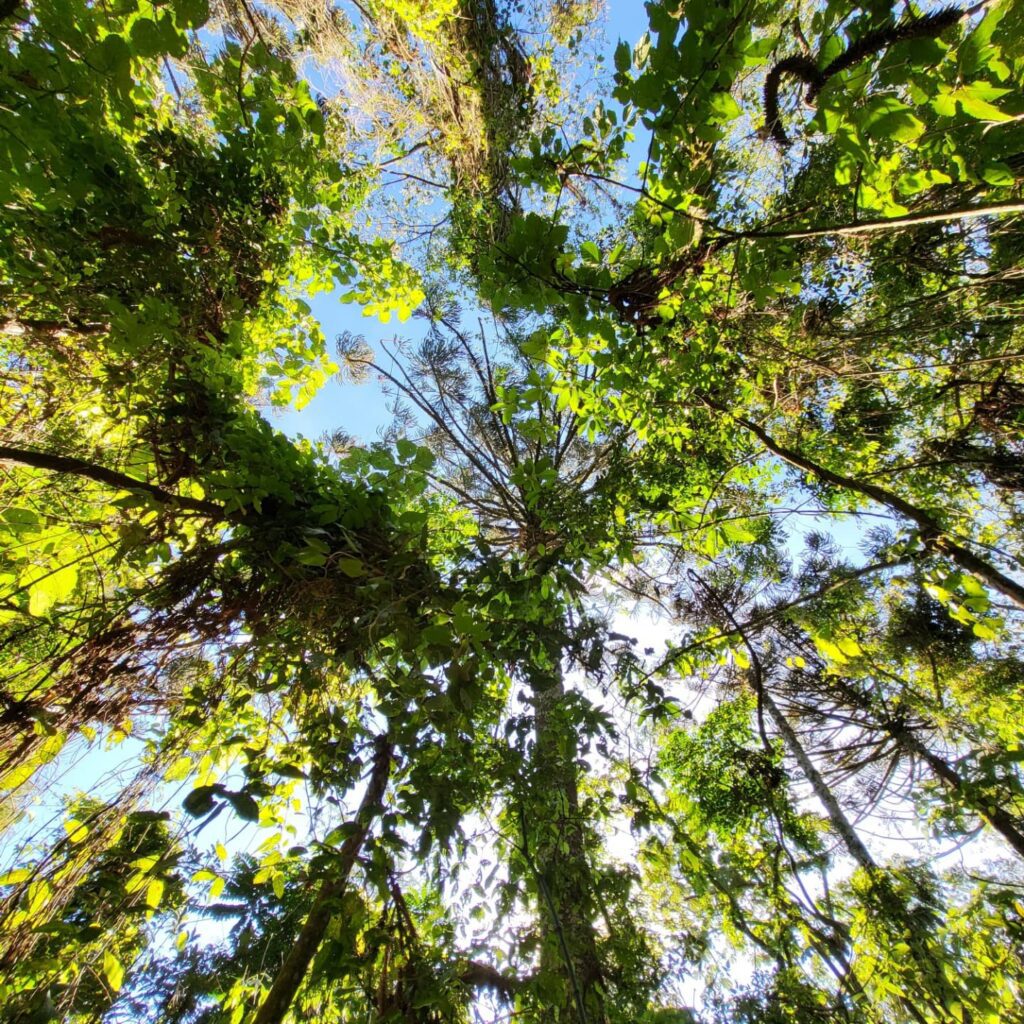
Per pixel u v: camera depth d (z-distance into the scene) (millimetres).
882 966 2805
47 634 1708
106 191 2037
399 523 1982
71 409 2146
